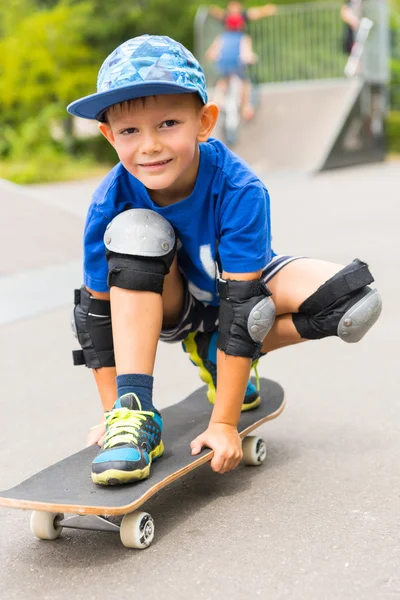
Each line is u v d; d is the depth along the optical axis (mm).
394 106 23078
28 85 17547
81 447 2844
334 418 3049
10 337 4461
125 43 2182
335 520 2191
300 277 2469
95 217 2398
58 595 1886
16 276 5738
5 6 18766
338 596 1806
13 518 2340
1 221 6625
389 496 2332
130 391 2264
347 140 14836
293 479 2492
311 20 18109
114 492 2039
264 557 2000
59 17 17703
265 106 15414
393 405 3158
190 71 2168
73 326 2520
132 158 2191
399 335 4191
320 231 7527
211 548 2061
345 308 2408
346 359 3836
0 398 3455
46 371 3850
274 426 2990
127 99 2121
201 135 2271
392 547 2023
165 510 2311
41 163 14961
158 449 2262
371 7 16000
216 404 2395
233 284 2312
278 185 11953
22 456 2781
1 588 1936
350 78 15750
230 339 2328
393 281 5363
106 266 2424
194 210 2348
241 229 2301
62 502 1960
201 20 16484
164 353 4164
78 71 17812
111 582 1925
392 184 11570
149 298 2289
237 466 2633
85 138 18578
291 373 3664
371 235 7195
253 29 18359
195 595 1841
